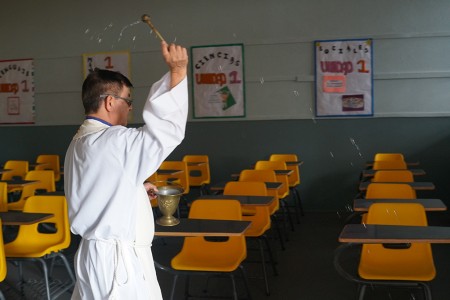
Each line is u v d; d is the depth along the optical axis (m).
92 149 1.47
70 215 1.50
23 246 3.44
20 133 7.64
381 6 6.37
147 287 1.56
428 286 2.60
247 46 6.76
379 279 2.62
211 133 6.95
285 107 6.71
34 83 7.53
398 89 6.39
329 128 6.62
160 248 4.87
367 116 6.48
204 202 3.20
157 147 1.41
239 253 3.07
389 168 5.36
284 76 6.67
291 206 6.32
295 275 3.97
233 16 6.78
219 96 6.88
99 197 1.46
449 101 6.27
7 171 6.06
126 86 1.62
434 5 6.23
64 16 7.35
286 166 5.89
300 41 6.59
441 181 6.34
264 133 6.80
